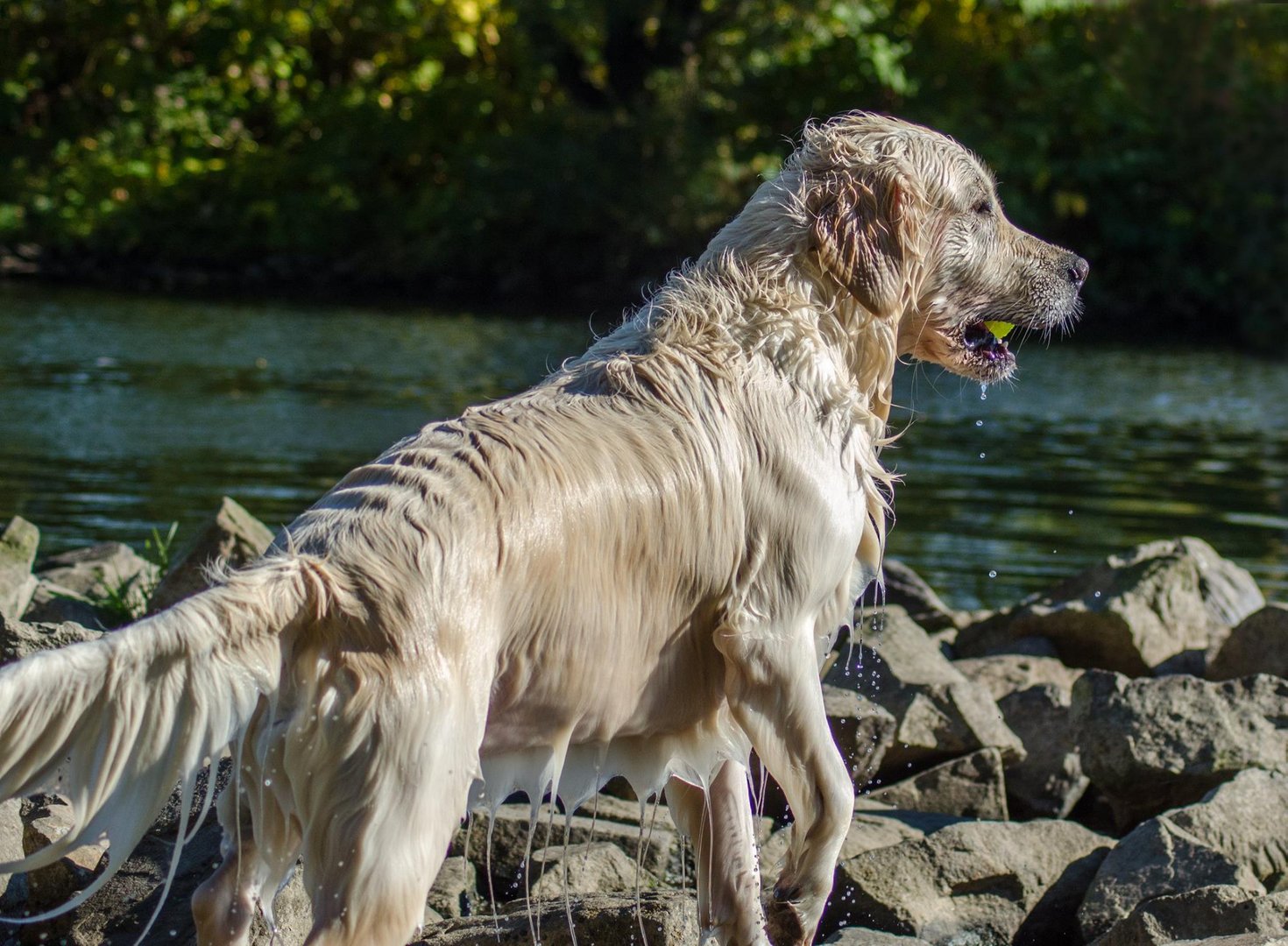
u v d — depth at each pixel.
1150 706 5.97
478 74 35.06
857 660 6.43
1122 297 31.62
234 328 23.16
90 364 18.77
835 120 4.50
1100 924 4.91
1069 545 11.44
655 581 3.74
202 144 33.56
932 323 4.59
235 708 3.14
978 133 31.58
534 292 31.70
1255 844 5.27
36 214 31.28
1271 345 27.00
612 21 31.27
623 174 31.22
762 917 4.20
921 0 33.34
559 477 3.57
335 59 36.00
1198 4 32.12
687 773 4.07
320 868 3.18
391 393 17.56
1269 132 31.31
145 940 4.22
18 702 3.03
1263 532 12.11
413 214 32.44
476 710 3.33
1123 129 32.31
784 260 4.23
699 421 3.87
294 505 11.53
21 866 3.10
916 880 5.03
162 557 8.33
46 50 34.19
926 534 11.64
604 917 4.22
